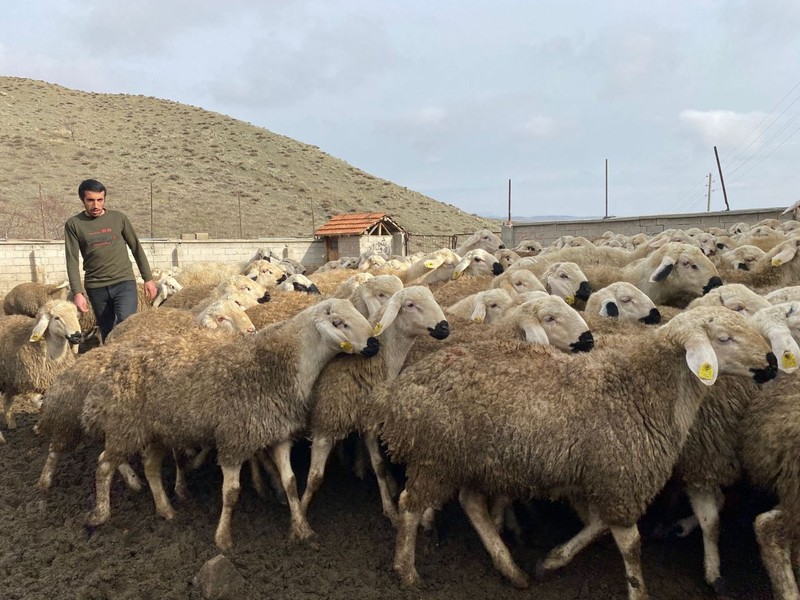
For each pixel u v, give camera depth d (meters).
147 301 11.91
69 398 5.91
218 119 91.38
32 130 65.31
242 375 5.26
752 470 4.37
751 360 4.05
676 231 12.84
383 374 5.53
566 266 7.94
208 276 13.07
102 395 5.55
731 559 4.66
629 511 4.13
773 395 4.38
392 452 4.70
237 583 4.49
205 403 5.24
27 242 19.88
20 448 7.33
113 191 51.81
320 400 5.41
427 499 4.56
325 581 4.63
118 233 8.35
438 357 4.72
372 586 4.59
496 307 6.50
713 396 4.54
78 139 66.94
